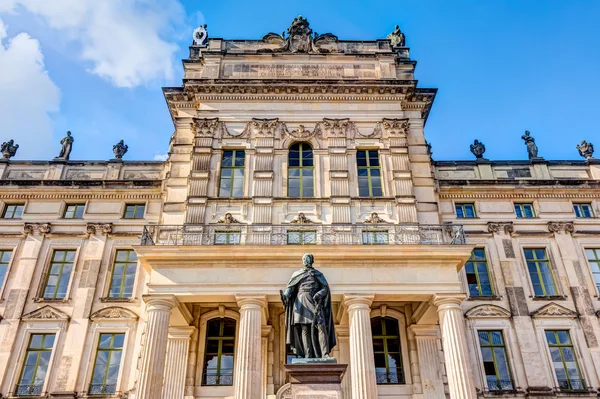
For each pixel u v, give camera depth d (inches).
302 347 492.7
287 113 1159.6
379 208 1043.3
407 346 959.0
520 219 1157.1
